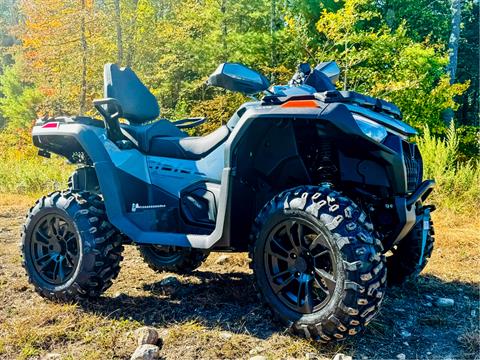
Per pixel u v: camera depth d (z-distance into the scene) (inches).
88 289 130.3
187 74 864.9
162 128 150.2
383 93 565.0
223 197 117.1
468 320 123.5
